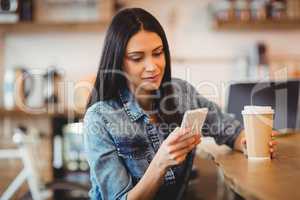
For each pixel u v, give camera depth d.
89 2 3.59
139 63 1.47
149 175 1.29
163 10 3.63
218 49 3.66
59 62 3.63
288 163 1.32
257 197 0.91
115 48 1.45
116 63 1.46
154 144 1.50
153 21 1.48
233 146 1.65
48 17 3.60
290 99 2.07
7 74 3.39
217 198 3.35
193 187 2.86
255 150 1.40
